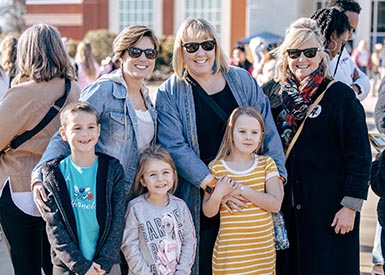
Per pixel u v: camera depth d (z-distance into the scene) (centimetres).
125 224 369
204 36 386
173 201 381
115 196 362
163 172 372
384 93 436
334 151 398
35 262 405
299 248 405
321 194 400
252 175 389
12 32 2825
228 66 405
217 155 393
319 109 395
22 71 392
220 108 396
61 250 350
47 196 355
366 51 1888
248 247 385
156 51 387
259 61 1198
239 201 383
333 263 404
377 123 441
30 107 382
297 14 1792
